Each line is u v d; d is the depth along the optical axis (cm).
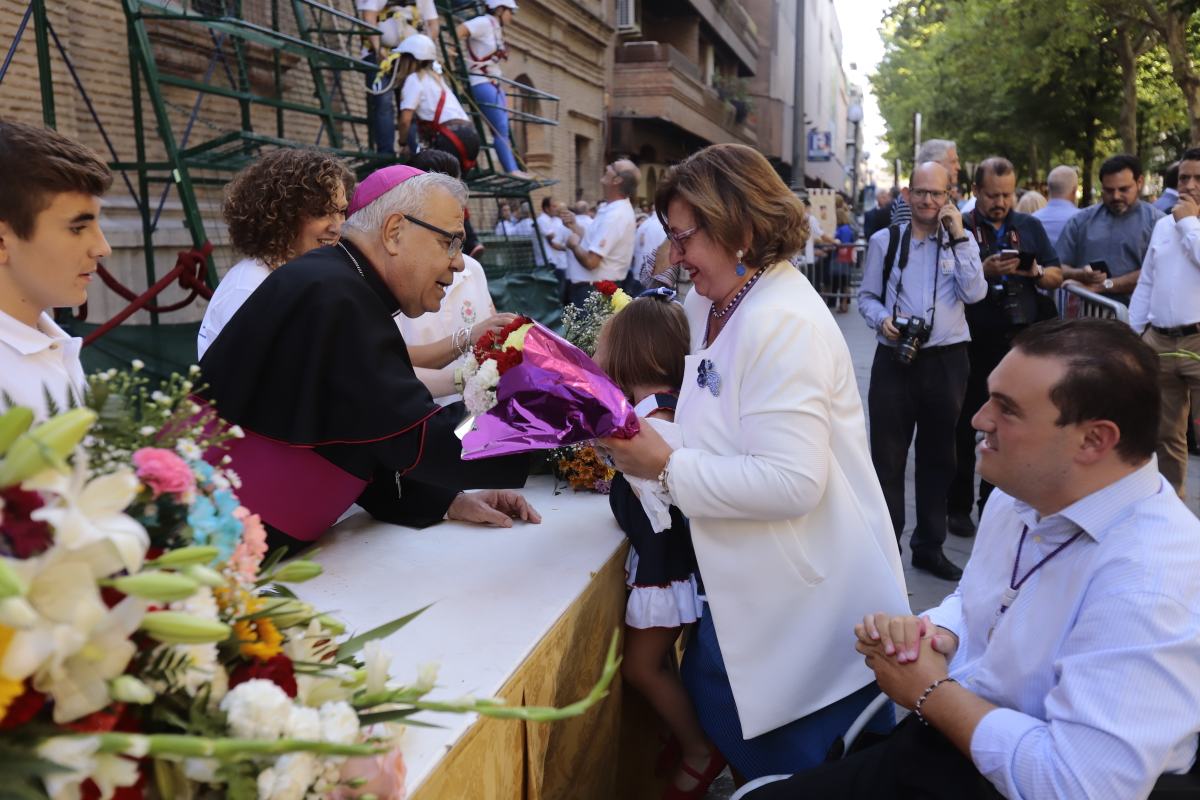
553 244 927
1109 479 164
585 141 1764
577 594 212
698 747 250
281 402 212
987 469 172
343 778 116
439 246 227
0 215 180
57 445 89
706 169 212
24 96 503
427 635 189
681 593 239
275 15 623
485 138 799
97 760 92
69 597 88
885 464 473
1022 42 1872
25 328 192
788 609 215
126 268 574
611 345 258
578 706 115
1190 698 150
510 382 211
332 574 221
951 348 457
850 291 1875
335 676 124
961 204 659
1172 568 155
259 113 691
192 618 98
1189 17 1496
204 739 95
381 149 615
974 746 167
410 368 228
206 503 113
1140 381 159
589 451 287
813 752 222
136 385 131
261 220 263
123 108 580
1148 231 636
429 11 652
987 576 194
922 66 3045
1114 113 2075
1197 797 156
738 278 219
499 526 259
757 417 203
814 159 3766
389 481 257
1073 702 154
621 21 1861
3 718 86
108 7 564
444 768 148
